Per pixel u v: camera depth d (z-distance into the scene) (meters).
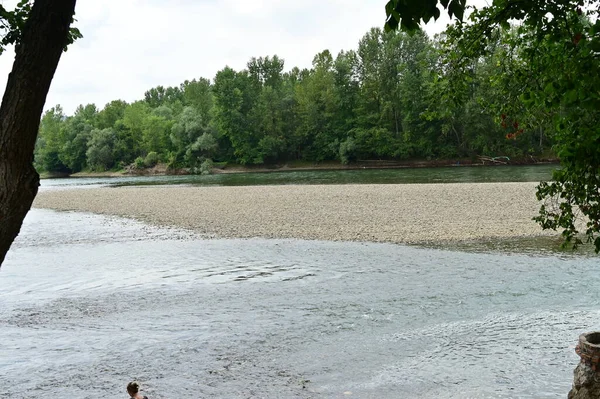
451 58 6.68
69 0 3.06
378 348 9.12
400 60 83.69
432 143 78.31
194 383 7.98
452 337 9.45
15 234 2.97
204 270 15.89
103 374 8.46
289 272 15.11
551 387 7.34
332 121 89.62
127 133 113.75
